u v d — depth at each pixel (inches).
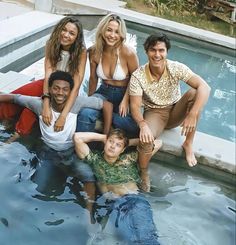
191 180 149.3
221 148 156.4
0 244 103.8
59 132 145.1
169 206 131.3
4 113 157.9
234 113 236.4
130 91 145.3
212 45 334.0
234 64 318.0
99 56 153.4
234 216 131.6
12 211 116.6
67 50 153.3
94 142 147.7
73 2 348.5
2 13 295.4
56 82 140.0
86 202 124.4
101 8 354.0
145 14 367.6
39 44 276.5
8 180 128.9
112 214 120.1
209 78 283.1
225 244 118.2
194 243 116.1
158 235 115.7
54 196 125.3
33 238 108.0
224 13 394.9
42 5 318.7
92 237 110.9
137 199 127.1
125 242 109.5
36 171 135.3
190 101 143.2
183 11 406.3
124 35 146.9
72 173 136.3
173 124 157.1
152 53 137.2
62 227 113.5
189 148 149.9
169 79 143.7
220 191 145.6
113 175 136.0
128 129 153.7
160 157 156.3
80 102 148.0
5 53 237.5
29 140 150.0
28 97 151.6
